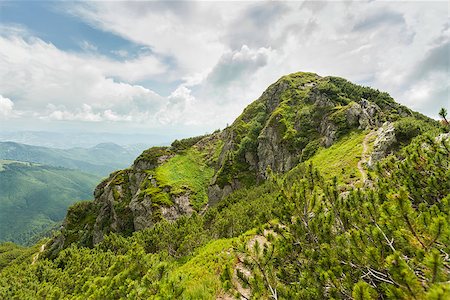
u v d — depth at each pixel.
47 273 38.47
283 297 7.68
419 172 9.59
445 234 5.56
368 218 8.47
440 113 10.23
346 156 48.03
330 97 80.69
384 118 64.06
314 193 9.95
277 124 85.94
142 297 9.07
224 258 17.64
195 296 12.10
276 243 9.43
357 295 5.31
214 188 83.81
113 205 85.31
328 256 7.75
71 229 92.69
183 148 114.88
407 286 4.86
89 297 11.48
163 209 73.62
